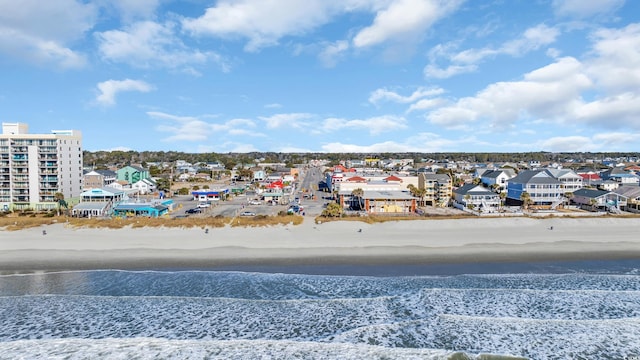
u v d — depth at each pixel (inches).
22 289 1227.9
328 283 1291.8
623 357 852.6
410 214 2623.0
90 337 929.5
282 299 1152.2
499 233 1909.4
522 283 1291.8
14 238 1766.7
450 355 854.5
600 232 1942.7
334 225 1969.7
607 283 1289.4
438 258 1574.8
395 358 841.5
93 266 1464.1
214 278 1337.4
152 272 1401.3
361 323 1000.9
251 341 909.8
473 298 1158.3
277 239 1788.9
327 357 844.6
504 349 882.1
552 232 1936.5
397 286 1263.5
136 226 1915.6
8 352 858.8
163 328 973.8
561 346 893.8
